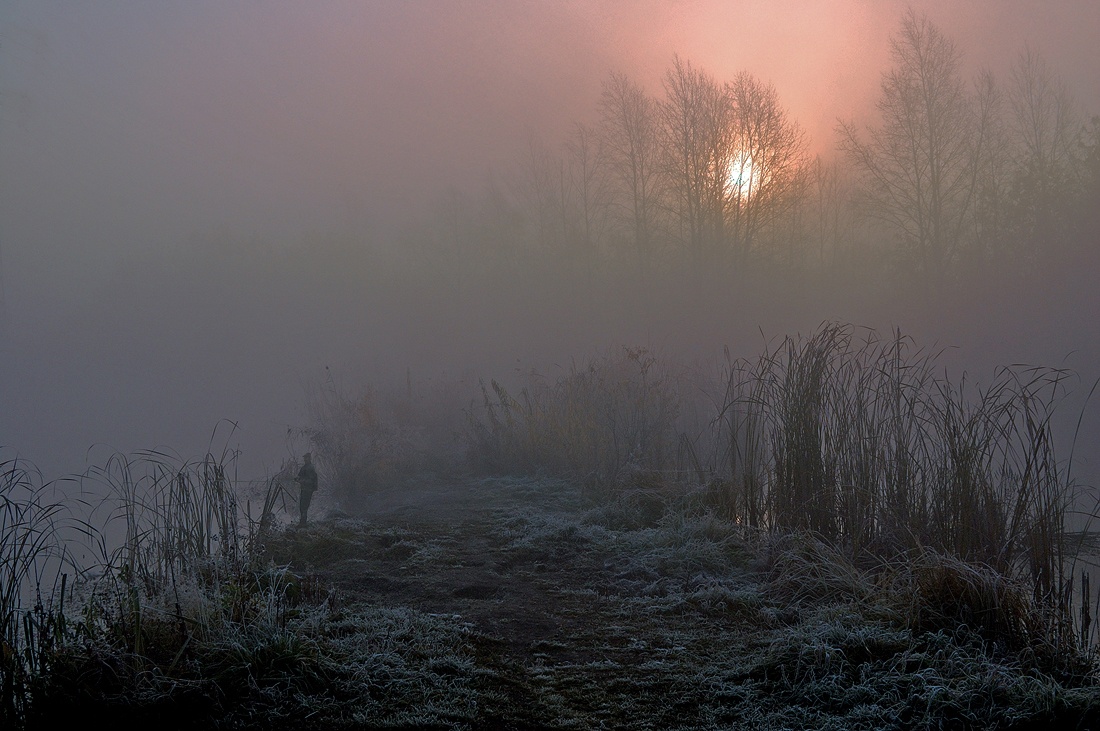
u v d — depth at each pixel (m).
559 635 5.99
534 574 7.85
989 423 7.00
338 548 8.77
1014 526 6.41
